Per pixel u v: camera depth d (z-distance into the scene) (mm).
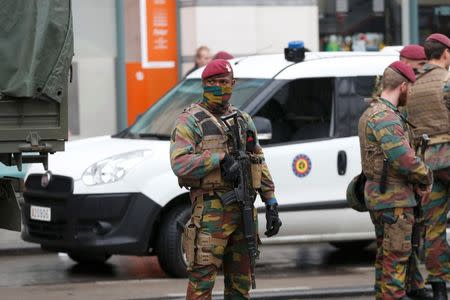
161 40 48062
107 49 47531
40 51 22344
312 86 32250
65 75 22578
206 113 21234
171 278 30531
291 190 31281
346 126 32344
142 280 30531
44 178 30328
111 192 29672
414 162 23391
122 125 47719
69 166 30172
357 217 32156
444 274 25859
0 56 22250
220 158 20828
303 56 32938
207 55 43156
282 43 49219
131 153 30297
